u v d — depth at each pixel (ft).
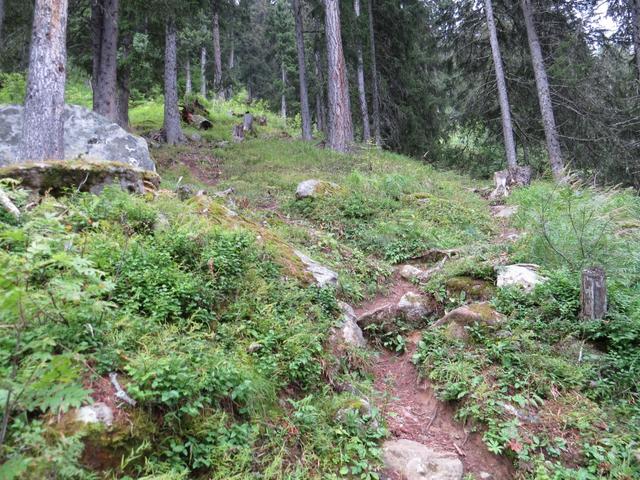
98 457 7.93
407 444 11.75
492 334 15.53
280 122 95.96
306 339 13.70
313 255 22.15
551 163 49.57
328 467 10.34
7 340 8.32
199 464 8.91
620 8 50.19
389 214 30.14
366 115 69.31
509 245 23.38
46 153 22.09
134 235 15.61
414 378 15.23
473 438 12.35
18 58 47.88
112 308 11.35
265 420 10.77
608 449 11.30
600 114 50.62
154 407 9.12
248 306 14.23
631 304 15.83
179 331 11.97
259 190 35.47
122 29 48.62
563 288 17.13
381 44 75.72
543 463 11.02
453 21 60.29
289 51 118.32
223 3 67.05
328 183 32.96
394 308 18.28
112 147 28.50
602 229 19.39
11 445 7.14
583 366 13.93
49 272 10.75
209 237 16.74
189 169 43.80
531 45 51.24
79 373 8.60
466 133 66.90
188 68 107.55
